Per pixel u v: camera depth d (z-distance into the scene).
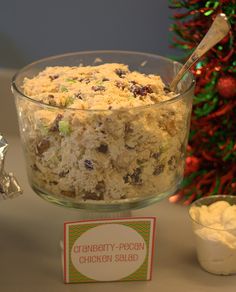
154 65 0.89
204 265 0.81
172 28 0.95
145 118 0.71
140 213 0.93
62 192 0.75
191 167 0.95
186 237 0.88
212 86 0.89
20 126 0.78
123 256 0.78
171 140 0.75
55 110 0.71
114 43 1.15
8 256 0.84
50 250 0.85
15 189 0.78
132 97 0.75
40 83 0.79
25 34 1.18
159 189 0.76
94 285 0.79
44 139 0.73
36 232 0.89
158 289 0.78
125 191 0.74
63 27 1.16
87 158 0.71
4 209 0.94
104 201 0.75
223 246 0.78
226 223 0.80
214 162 0.95
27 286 0.79
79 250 0.77
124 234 0.77
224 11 0.86
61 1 1.14
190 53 0.92
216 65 0.88
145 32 1.12
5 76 1.09
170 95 0.80
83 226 0.76
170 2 0.96
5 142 0.79
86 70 0.82
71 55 0.90
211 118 0.91
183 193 0.96
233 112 0.90
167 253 0.85
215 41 0.78
